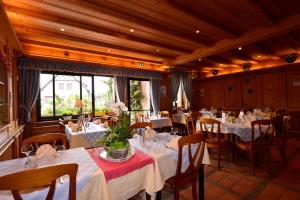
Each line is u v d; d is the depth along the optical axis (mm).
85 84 5430
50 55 4664
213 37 4164
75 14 2873
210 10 2898
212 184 2613
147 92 6820
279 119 4160
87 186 1236
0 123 2986
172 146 1880
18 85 4312
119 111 1749
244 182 2666
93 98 5543
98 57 5492
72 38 3783
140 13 2941
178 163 1719
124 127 1642
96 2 2596
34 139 1910
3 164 1517
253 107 6977
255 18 3146
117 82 5957
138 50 4973
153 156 1636
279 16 3229
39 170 921
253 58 6234
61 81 5035
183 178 1804
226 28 3609
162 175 1666
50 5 2570
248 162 3459
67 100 5129
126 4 2637
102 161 1533
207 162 2066
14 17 2818
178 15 2957
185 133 5848
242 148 3084
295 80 5934
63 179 1208
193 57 5254
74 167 1038
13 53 3842
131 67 6094
